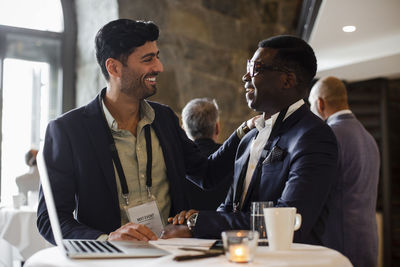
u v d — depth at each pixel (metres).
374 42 5.02
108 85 2.00
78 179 1.89
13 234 4.20
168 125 2.15
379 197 6.15
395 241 6.30
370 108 6.18
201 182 2.27
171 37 5.66
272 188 1.77
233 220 1.63
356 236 2.62
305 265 1.15
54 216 1.25
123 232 1.58
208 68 6.00
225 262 1.17
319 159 1.70
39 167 1.38
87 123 1.94
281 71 1.92
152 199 1.97
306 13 4.59
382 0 3.73
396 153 6.54
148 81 1.96
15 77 5.86
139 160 1.98
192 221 1.70
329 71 5.77
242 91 6.36
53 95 6.02
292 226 1.38
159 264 1.15
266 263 1.16
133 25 1.93
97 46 1.99
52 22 6.04
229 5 6.29
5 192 5.76
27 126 5.89
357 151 2.69
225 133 6.08
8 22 5.84
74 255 1.25
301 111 1.87
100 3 5.51
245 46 6.46
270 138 1.87
